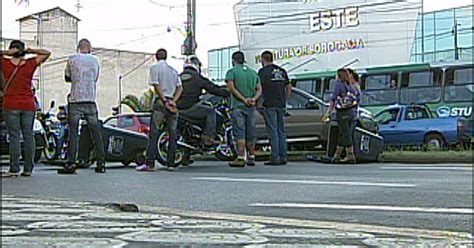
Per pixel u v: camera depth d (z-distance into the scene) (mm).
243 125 10117
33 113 8156
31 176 8070
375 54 36750
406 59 35969
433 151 14977
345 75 11031
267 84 10438
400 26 36312
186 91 10266
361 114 13930
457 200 5344
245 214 4617
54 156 12742
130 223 3896
